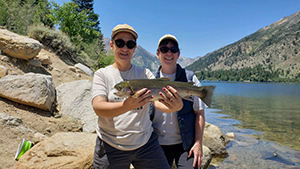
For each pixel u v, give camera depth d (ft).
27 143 13.58
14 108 18.78
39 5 70.03
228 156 21.66
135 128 8.61
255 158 21.07
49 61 33.99
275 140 27.50
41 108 20.58
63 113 22.12
